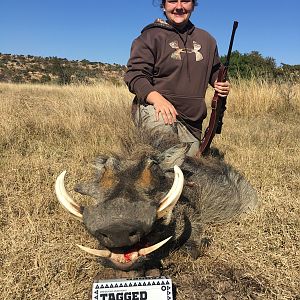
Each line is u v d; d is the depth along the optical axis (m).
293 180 1.87
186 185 1.38
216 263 1.24
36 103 3.82
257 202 1.62
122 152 1.30
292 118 3.61
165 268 1.20
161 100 1.45
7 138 2.33
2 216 1.46
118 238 0.90
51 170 1.89
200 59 1.64
